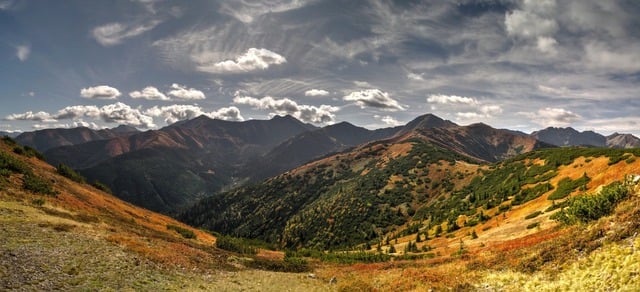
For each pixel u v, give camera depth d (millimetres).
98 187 89875
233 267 34844
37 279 17766
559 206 54281
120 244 29281
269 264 41312
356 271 38531
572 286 16094
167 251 32812
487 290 19844
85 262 22391
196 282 24797
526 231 48312
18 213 31578
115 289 19203
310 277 34812
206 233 85938
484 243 50750
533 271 20391
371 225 160250
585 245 19703
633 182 25406
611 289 14586
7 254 20219
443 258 40000
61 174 74938
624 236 17875
